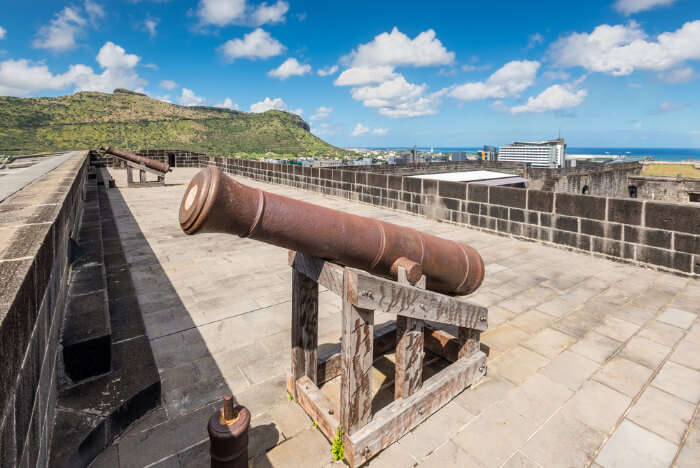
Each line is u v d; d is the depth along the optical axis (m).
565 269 5.90
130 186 15.70
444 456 2.32
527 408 2.74
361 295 2.09
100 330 2.77
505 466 2.25
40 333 1.91
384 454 2.33
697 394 2.89
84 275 3.78
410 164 27.19
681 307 4.47
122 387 2.63
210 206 1.68
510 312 4.35
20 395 1.46
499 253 6.80
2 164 11.02
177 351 3.41
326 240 2.15
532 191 7.37
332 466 2.23
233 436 1.88
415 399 2.54
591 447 2.39
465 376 2.91
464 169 30.44
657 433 2.50
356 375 2.19
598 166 33.84
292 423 2.55
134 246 6.96
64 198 3.49
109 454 2.28
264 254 6.50
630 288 5.09
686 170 41.69
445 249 2.75
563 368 3.24
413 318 2.47
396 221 9.55
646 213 5.84
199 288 4.94
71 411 2.36
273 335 3.71
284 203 2.01
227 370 3.13
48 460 2.00
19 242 2.01
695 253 5.38
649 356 3.42
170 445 2.35
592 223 6.52
